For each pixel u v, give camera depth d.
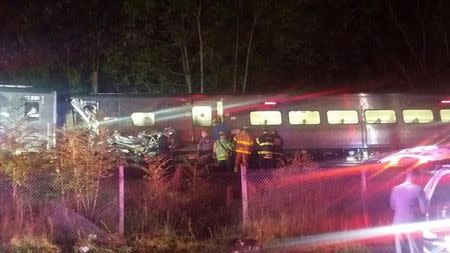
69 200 11.25
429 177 9.11
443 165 8.90
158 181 12.70
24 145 11.83
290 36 26.55
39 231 10.45
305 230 10.94
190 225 11.25
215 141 19.34
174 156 20.08
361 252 10.12
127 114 20.42
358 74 28.94
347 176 11.83
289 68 27.67
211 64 26.94
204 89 27.23
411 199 8.54
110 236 10.58
